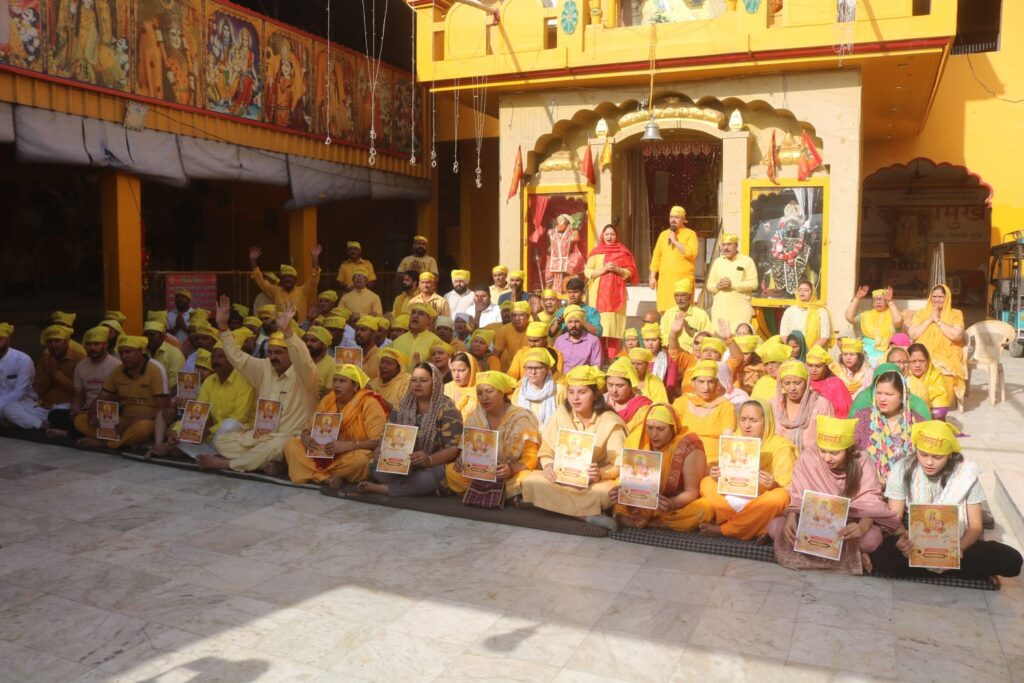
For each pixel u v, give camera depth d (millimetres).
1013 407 10406
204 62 13000
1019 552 5227
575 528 5844
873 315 10852
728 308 10977
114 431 8008
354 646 4180
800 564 5133
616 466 5973
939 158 17016
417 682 3832
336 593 4832
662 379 8406
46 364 9273
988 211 26016
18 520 6156
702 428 6219
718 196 14516
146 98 12016
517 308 9461
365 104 16953
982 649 4074
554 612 4555
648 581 4988
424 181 19203
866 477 5098
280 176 14742
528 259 14531
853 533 4957
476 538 5770
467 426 6527
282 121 14648
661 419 5645
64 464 7742
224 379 7824
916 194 26594
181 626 4414
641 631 4316
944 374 9992
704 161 14492
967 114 16766
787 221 12836
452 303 11875
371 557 5410
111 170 11844
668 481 5750
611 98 13727
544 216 14391
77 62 11000
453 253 20875
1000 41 16406
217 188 19188
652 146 14578
